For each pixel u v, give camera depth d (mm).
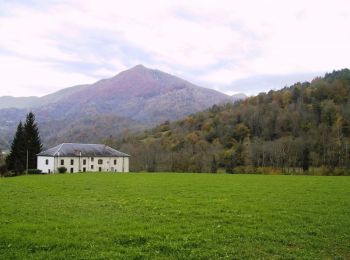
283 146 141375
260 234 21094
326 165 128500
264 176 81438
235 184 56125
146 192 43000
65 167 131500
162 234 20516
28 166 138250
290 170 124688
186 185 53969
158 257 16531
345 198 37812
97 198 36438
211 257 16828
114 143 191875
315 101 184500
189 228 22141
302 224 24172
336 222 24812
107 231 20750
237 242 19406
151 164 157750
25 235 19531
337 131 145375
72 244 18078
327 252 18281
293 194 41562
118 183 57281
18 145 137500
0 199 34562
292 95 199250
